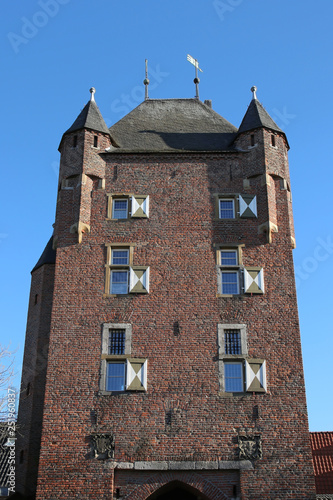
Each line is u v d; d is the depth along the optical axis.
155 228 28.78
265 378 25.58
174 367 25.83
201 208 29.27
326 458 31.75
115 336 26.59
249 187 29.75
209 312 26.92
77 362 25.92
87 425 24.77
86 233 28.69
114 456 24.25
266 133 30.53
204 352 26.12
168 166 30.30
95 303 27.11
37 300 31.27
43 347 29.94
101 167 30.16
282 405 25.09
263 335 26.48
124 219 29.02
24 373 30.16
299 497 23.61
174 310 26.95
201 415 24.94
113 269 27.95
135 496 23.81
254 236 28.62
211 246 28.36
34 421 28.50
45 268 31.59
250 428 24.70
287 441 24.45
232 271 27.94
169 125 34.25
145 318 26.80
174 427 24.72
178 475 24.11
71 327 26.61
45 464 24.17
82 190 29.31
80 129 30.67
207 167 30.25
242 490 23.72
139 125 34.16
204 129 33.97
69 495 23.70
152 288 27.42
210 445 24.42
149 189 29.77
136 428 24.70
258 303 27.14
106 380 25.69
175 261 28.02
